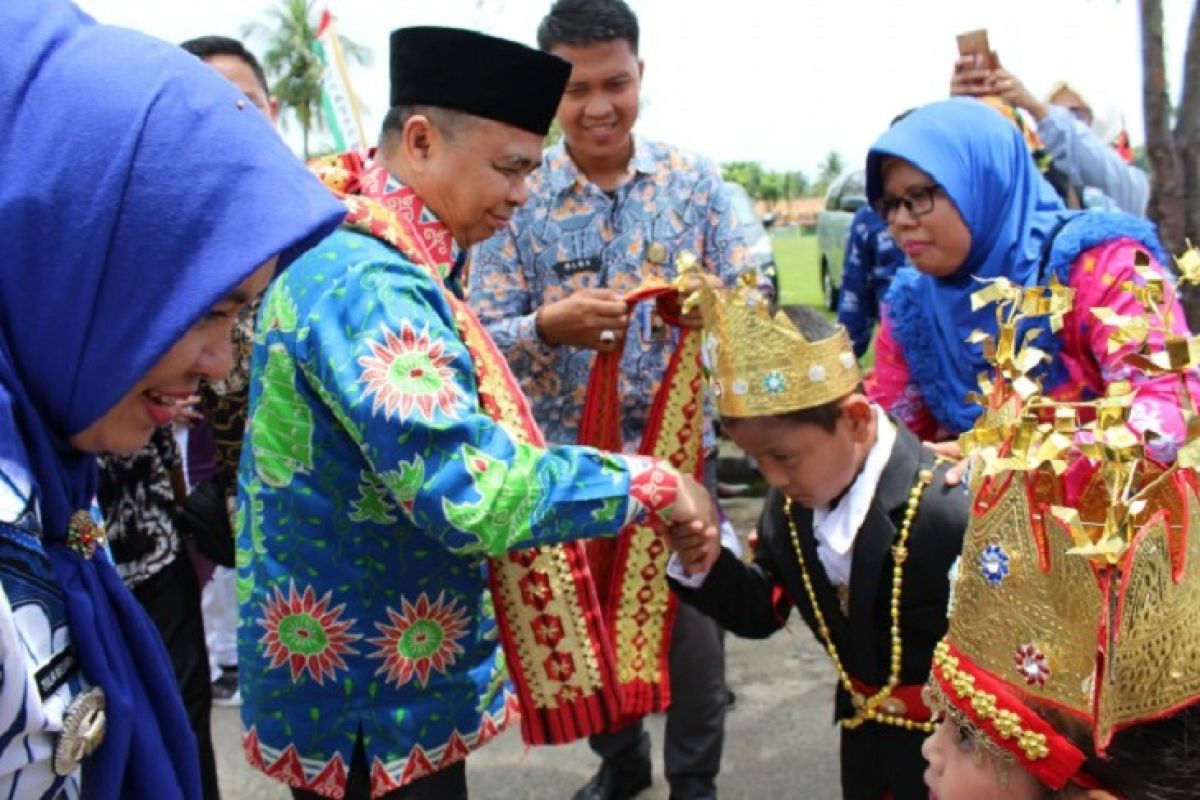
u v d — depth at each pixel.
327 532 1.78
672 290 2.27
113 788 1.11
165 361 1.09
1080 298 2.16
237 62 3.07
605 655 1.94
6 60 1.02
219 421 2.46
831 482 1.79
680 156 2.96
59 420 1.08
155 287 1.04
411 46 1.82
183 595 2.52
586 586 1.92
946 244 2.34
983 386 1.21
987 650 1.10
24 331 1.03
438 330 1.66
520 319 2.67
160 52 1.08
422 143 1.86
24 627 1.00
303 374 1.72
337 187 1.95
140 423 1.15
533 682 1.91
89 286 1.02
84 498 1.14
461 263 1.97
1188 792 0.98
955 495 1.76
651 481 1.69
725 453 5.83
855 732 1.95
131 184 1.03
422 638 1.84
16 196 1.00
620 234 2.90
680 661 2.76
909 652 1.82
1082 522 0.98
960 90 3.12
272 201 1.07
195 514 2.50
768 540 2.02
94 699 1.08
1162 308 1.04
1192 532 0.98
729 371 1.80
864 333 4.18
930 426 2.68
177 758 1.23
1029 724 1.05
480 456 1.60
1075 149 3.16
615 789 3.07
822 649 4.08
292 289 1.72
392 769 1.84
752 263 2.96
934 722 1.79
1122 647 0.93
